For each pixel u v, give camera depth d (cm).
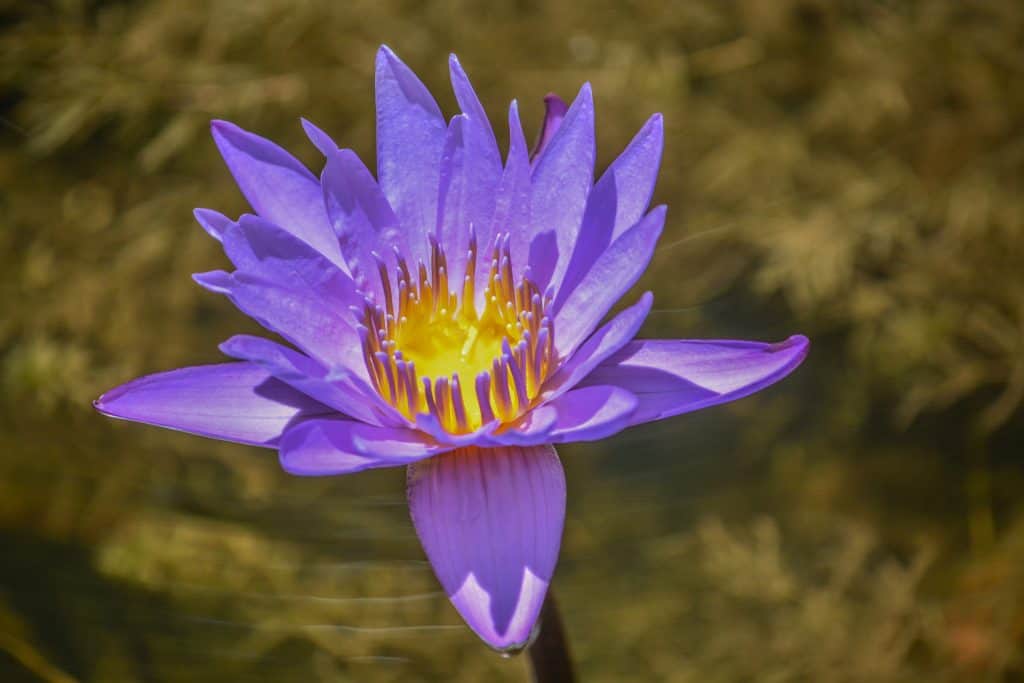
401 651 106
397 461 92
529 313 94
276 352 92
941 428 115
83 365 119
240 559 108
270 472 112
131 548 107
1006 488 110
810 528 110
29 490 108
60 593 106
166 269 130
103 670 104
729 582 108
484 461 93
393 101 95
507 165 94
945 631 107
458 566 92
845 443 114
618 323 92
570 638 107
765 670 107
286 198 95
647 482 112
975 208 132
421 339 95
